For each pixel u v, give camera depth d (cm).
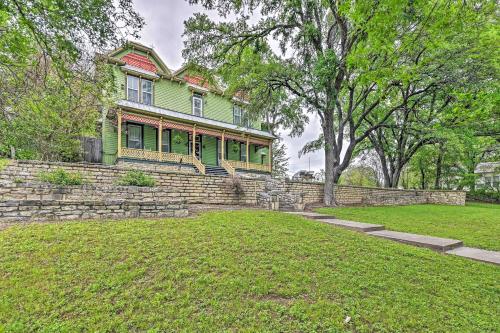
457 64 1020
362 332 262
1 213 493
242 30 1070
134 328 260
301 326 267
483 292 348
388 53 785
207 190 1054
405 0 466
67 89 704
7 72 608
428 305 312
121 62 1636
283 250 448
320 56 1093
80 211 565
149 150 1606
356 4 504
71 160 1372
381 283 356
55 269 345
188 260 388
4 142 788
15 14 436
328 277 365
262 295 319
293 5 1023
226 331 258
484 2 578
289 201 1112
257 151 2381
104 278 334
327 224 674
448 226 806
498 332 267
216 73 1147
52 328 254
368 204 1470
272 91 1270
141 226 519
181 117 1734
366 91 1420
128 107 1492
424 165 2352
